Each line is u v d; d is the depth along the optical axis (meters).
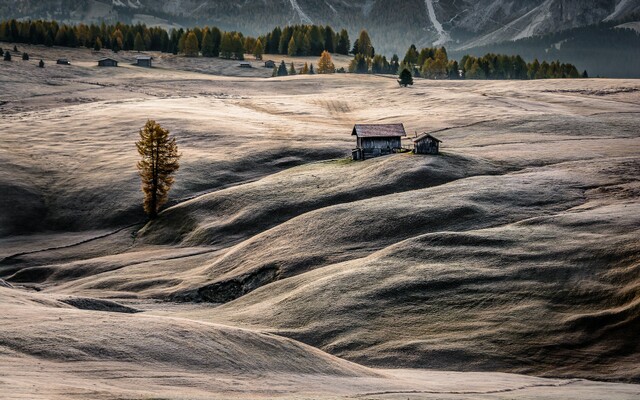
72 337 80.25
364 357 119.38
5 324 83.50
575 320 121.62
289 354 91.00
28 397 58.69
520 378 104.81
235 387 74.25
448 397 81.62
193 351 82.75
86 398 61.41
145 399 62.97
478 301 132.25
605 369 110.12
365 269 149.75
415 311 132.50
